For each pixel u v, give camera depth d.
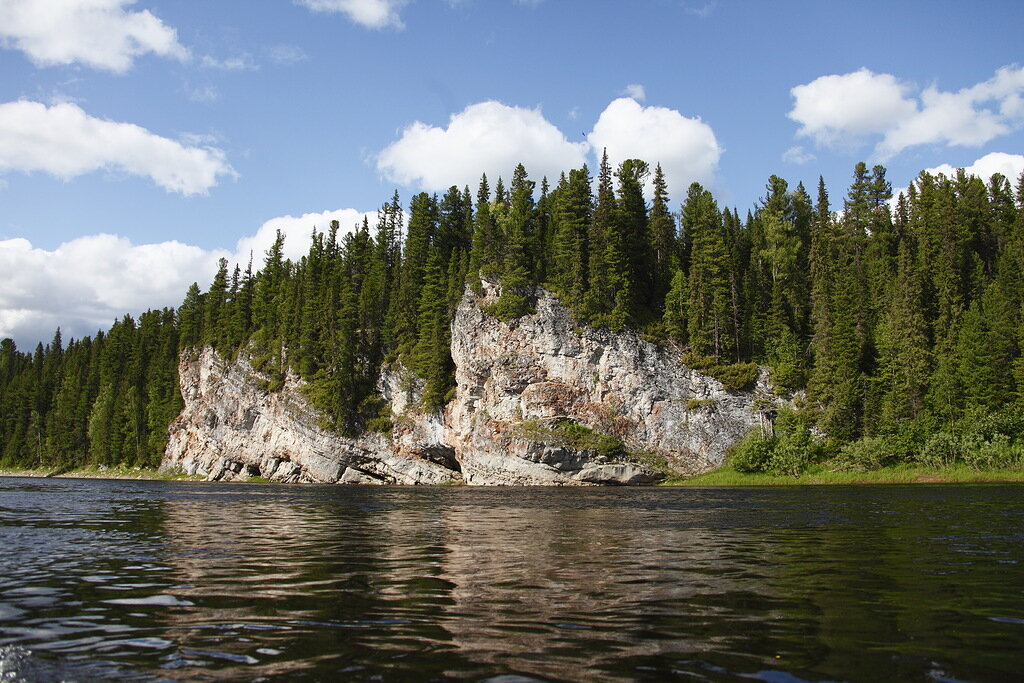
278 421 106.94
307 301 111.00
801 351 89.44
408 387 100.88
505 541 23.53
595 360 88.69
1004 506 36.78
